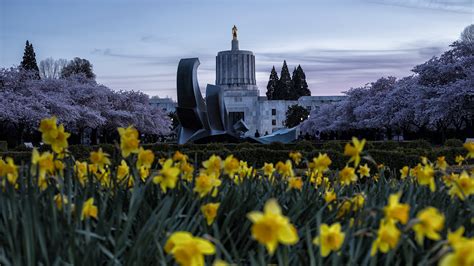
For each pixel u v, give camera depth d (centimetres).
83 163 487
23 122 3975
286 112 10919
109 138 7138
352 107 6925
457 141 2450
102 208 362
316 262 304
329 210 431
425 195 454
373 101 6134
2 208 350
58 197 374
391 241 246
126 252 340
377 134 7888
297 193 493
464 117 4397
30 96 4050
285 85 12900
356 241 333
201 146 2209
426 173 388
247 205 420
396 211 246
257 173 559
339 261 285
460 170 1312
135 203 337
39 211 345
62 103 4294
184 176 448
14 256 284
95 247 312
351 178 456
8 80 4081
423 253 332
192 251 205
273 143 2411
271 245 196
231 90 10044
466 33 5978
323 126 8631
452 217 386
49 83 4784
